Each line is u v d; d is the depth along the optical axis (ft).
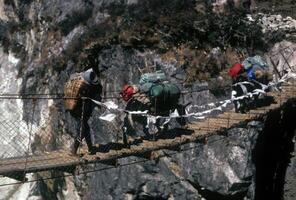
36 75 97.96
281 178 67.56
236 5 83.61
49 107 89.61
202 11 80.74
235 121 47.93
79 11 93.45
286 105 55.47
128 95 43.11
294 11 83.76
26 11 113.50
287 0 88.02
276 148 68.23
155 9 81.25
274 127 66.85
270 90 58.75
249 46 75.25
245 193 63.36
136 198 68.74
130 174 68.18
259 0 88.28
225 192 63.31
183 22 75.92
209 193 65.26
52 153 38.24
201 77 69.87
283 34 76.18
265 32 77.66
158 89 42.52
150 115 41.39
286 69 71.72
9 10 118.73
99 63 78.07
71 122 79.87
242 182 62.54
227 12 81.10
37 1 109.50
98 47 78.84
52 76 90.89
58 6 99.14
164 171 66.80
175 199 66.59
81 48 83.10
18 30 113.60
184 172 65.67
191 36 74.79
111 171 69.82
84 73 38.24
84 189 75.00
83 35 86.74
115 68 76.13
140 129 50.24
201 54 72.74
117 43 76.89
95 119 71.92
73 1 96.58
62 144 82.99
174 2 80.79
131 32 76.74
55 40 96.27
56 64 89.61
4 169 32.32
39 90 96.02
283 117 67.36
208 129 45.42
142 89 43.06
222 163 63.52
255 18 81.00
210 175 63.98
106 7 87.66
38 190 85.71
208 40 74.43
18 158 36.19
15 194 87.76
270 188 68.18
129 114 42.80
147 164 67.36
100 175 71.15
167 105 43.34
